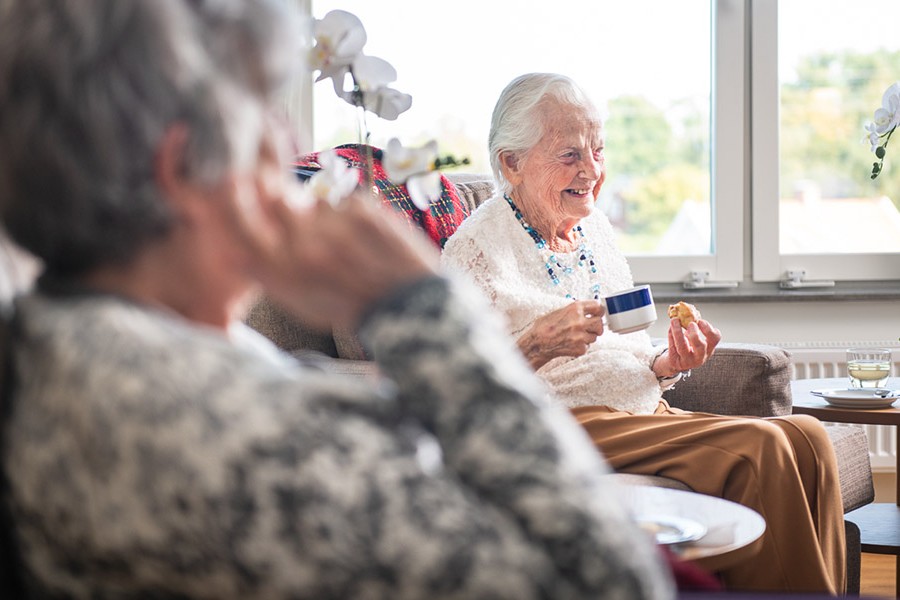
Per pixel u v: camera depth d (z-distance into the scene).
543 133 2.43
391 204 2.62
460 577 0.54
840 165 3.95
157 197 0.60
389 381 0.59
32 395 0.58
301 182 2.50
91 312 0.59
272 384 0.56
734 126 3.88
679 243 3.95
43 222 0.60
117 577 0.57
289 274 0.62
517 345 2.25
